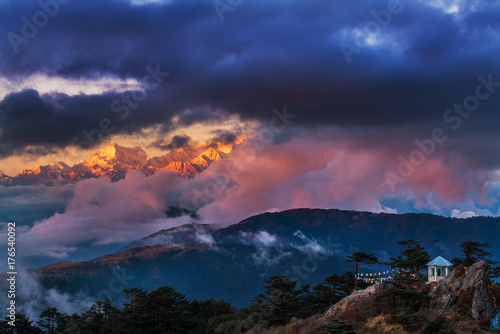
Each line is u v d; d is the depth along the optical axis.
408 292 83.94
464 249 128.50
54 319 154.00
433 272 95.38
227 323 147.00
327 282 137.25
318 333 86.38
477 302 77.12
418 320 77.75
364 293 98.62
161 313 152.25
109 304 157.12
